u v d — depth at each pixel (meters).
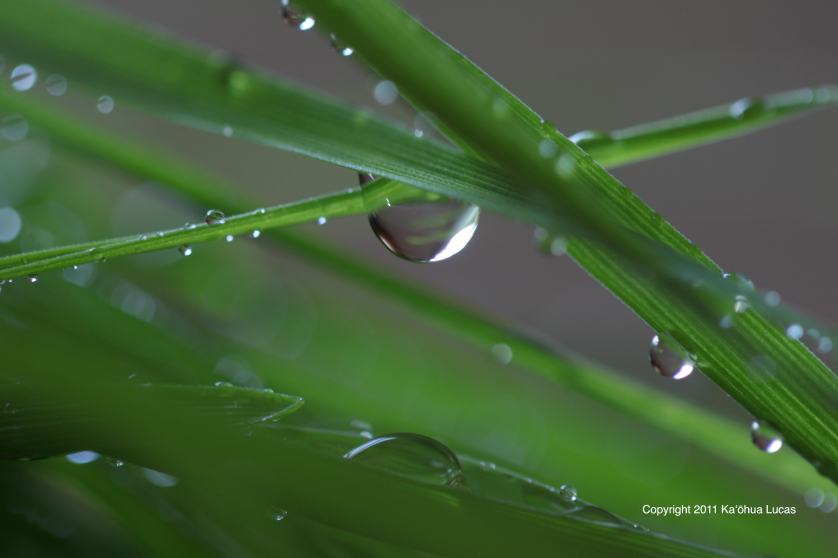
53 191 0.20
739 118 0.14
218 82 0.13
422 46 0.13
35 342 0.14
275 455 0.13
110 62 0.13
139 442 0.13
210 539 0.14
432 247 0.14
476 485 0.14
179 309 0.18
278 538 0.14
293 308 0.22
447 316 0.15
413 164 0.13
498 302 0.32
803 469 0.15
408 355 0.22
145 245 0.13
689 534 0.16
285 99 0.13
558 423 0.20
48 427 0.13
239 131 0.13
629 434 0.19
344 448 0.14
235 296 0.22
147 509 0.14
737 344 0.13
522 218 0.13
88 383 0.13
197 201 0.16
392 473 0.13
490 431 0.19
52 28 0.13
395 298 0.15
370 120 0.13
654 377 0.25
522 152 0.13
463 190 0.13
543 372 0.15
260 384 0.16
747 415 0.22
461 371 0.22
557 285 0.33
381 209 0.14
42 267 0.13
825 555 0.16
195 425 0.13
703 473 0.17
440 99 0.13
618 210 0.13
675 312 0.13
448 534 0.13
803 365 0.13
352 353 0.21
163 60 0.13
